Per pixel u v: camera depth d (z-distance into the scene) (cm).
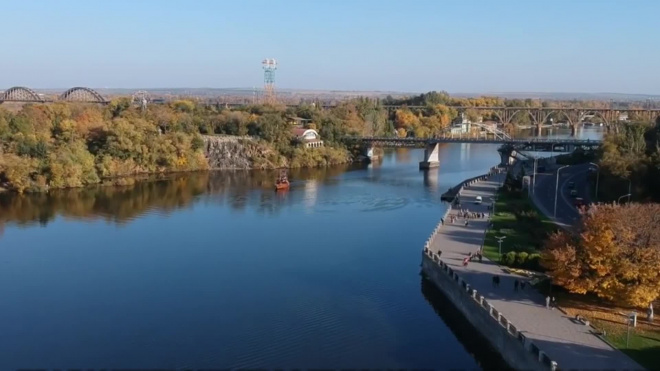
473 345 6744
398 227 12144
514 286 7394
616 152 13350
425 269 8712
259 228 12038
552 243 7256
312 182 18800
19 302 7825
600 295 6606
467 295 7006
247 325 7050
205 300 7869
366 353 6381
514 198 13712
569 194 13988
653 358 5438
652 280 6322
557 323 6247
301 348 6462
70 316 7362
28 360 6228
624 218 6738
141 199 15338
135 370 6016
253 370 5984
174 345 6544
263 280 8669
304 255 9994
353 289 8325
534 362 5391
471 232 10362
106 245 10650
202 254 10062
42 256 9938
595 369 5206
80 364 6141
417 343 6688
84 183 17350
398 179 19612
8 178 15750
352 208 14262
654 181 11238
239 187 17650
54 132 19662
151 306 7662
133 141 19825
